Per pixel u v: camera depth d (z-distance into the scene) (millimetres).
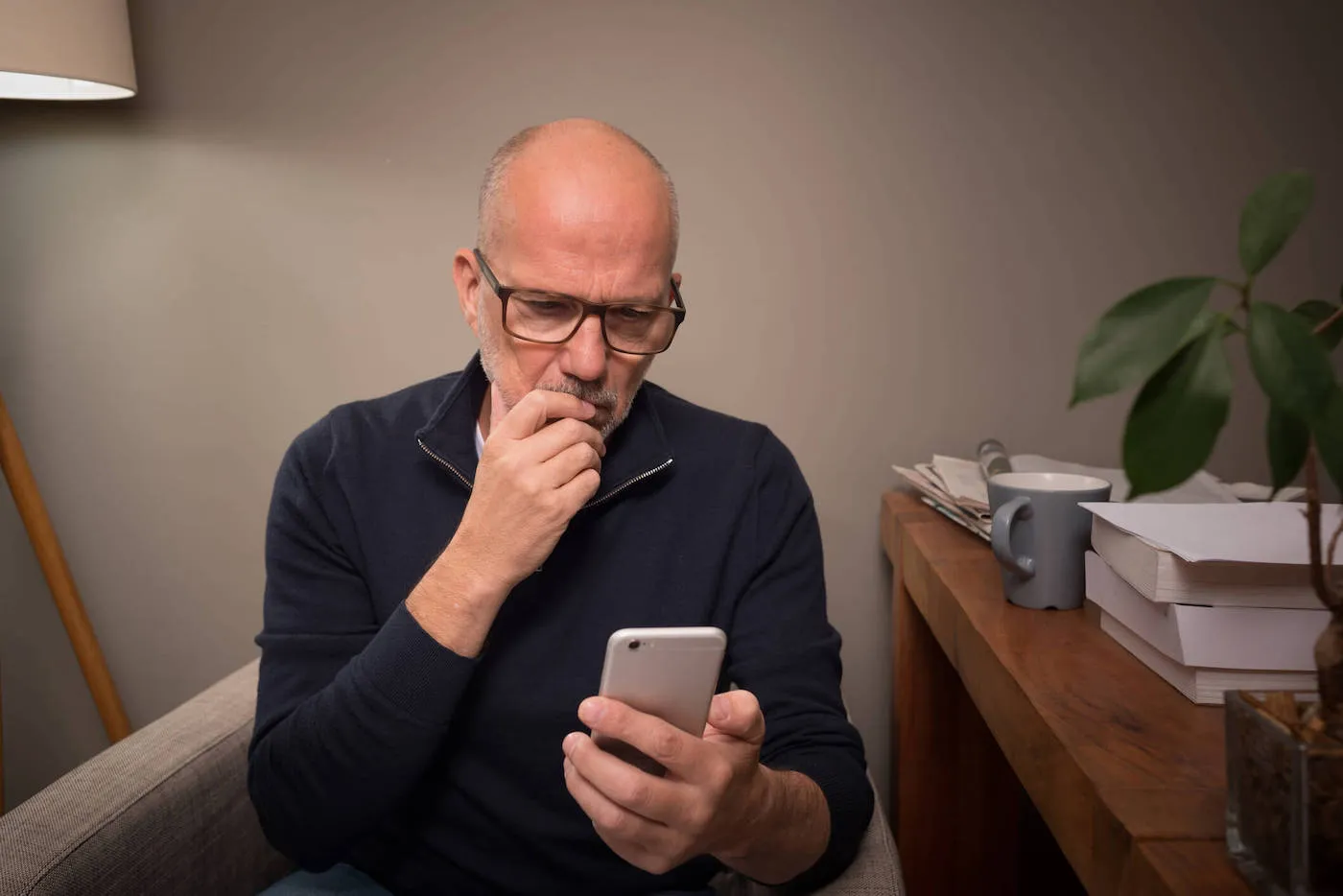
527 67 1622
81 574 1763
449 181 1645
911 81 1603
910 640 1495
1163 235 1609
